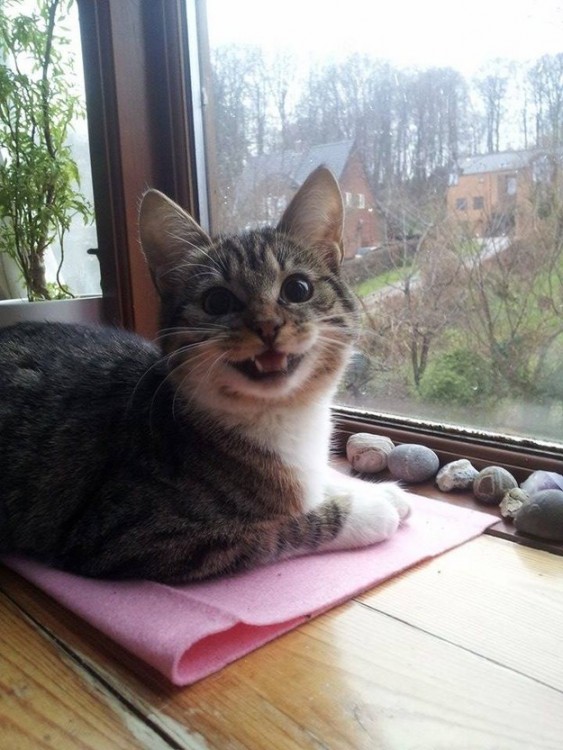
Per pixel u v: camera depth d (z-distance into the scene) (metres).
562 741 0.19
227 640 0.24
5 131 0.51
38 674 0.23
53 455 0.32
